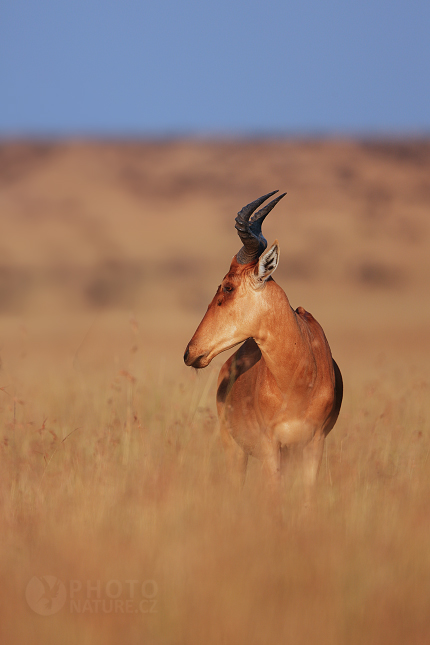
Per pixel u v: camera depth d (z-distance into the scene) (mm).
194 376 32344
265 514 19812
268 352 21859
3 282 168500
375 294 163375
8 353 69062
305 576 16438
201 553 17484
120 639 14406
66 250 199000
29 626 14805
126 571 16969
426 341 82938
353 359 59906
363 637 14312
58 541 18469
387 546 17906
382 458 24391
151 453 25078
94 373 41875
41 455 25469
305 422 22281
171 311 144125
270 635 14227
